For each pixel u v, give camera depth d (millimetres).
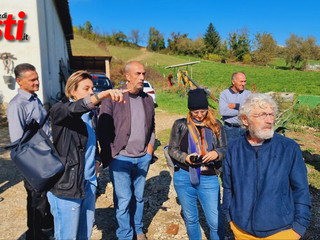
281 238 1565
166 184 4355
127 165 2613
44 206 2418
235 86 4027
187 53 80188
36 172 1750
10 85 9297
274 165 1611
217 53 77062
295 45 57812
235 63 69688
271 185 1595
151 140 2846
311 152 6324
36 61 9320
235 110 3982
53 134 1871
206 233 3035
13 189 4047
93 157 2162
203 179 2281
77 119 1921
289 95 11844
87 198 2119
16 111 2385
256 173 1653
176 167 2389
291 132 8617
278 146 1646
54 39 13617
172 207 3623
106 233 3010
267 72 44219
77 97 2082
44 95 9602
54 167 1766
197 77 35719
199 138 2334
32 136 1930
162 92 19156
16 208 3502
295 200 1581
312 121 9898
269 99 1637
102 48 45094
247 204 1659
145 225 3191
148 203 3711
